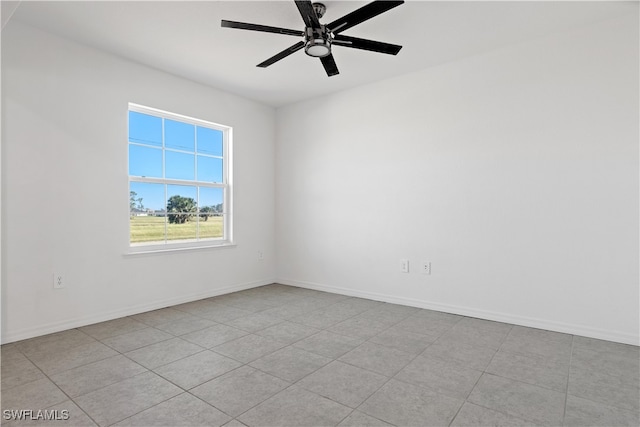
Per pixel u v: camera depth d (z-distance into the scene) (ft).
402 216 12.41
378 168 12.98
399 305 12.37
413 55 10.83
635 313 8.65
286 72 12.10
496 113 10.52
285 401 6.10
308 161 15.01
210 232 13.91
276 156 16.06
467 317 10.95
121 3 8.05
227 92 14.05
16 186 8.82
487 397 6.24
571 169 9.41
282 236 15.94
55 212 9.50
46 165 9.33
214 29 9.22
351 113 13.67
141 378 6.90
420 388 6.55
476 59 10.85
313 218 14.87
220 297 13.43
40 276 9.23
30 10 8.35
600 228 9.05
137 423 5.45
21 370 7.20
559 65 9.54
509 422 5.51
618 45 8.79
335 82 13.07
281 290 14.67
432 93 11.71
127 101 10.98
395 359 7.82
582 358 7.86
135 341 8.85
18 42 8.86
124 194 10.93
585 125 9.21
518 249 10.20
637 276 8.62
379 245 12.99
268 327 9.98
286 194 15.79
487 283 10.73
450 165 11.37
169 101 12.09
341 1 8.09
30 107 9.05
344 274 13.96
